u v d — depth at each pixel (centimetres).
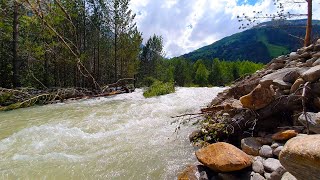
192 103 1231
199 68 8188
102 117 984
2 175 501
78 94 1678
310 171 219
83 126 849
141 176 481
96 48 3278
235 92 758
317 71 470
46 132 782
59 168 527
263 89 532
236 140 571
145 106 1193
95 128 821
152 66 6550
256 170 403
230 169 414
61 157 585
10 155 608
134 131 774
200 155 468
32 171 516
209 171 446
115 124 861
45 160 570
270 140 474
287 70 625
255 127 549
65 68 2486
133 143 663
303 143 231
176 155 565
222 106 668
